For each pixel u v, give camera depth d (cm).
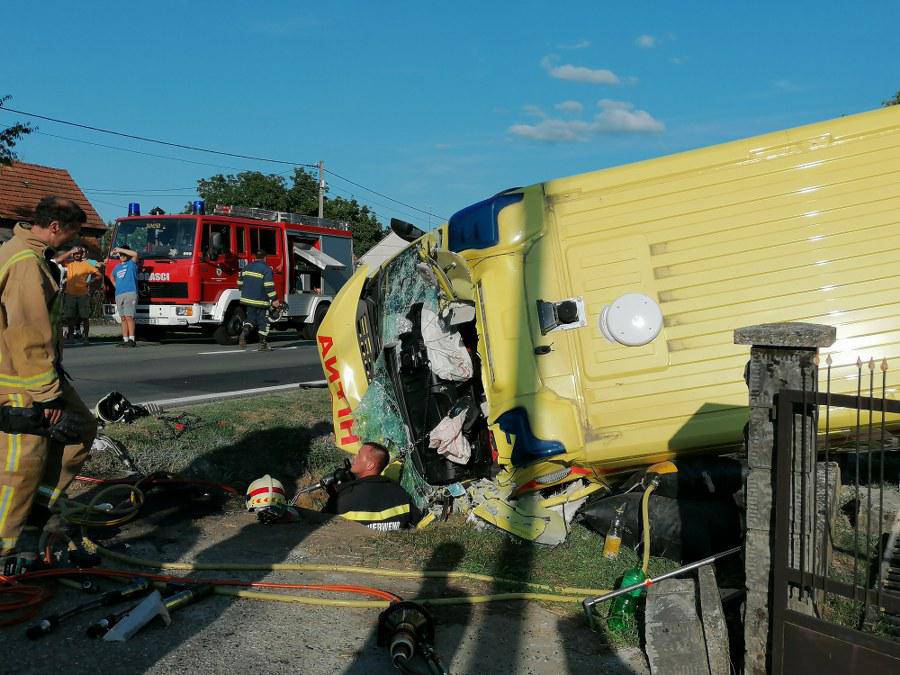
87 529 466
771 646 311
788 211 489
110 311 1748
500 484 514
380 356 614
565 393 502
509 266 515
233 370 1234
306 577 420
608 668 341
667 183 504
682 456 500
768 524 315
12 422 365
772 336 309
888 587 396
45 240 376
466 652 348
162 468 605
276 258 1870
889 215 481
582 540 485
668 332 492
